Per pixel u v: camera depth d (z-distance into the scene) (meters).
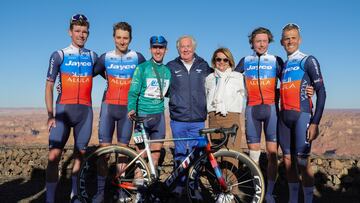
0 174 6.67
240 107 4.50
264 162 5.96
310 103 4.21
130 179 4.09
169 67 4.44
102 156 4.27
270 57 4.47
